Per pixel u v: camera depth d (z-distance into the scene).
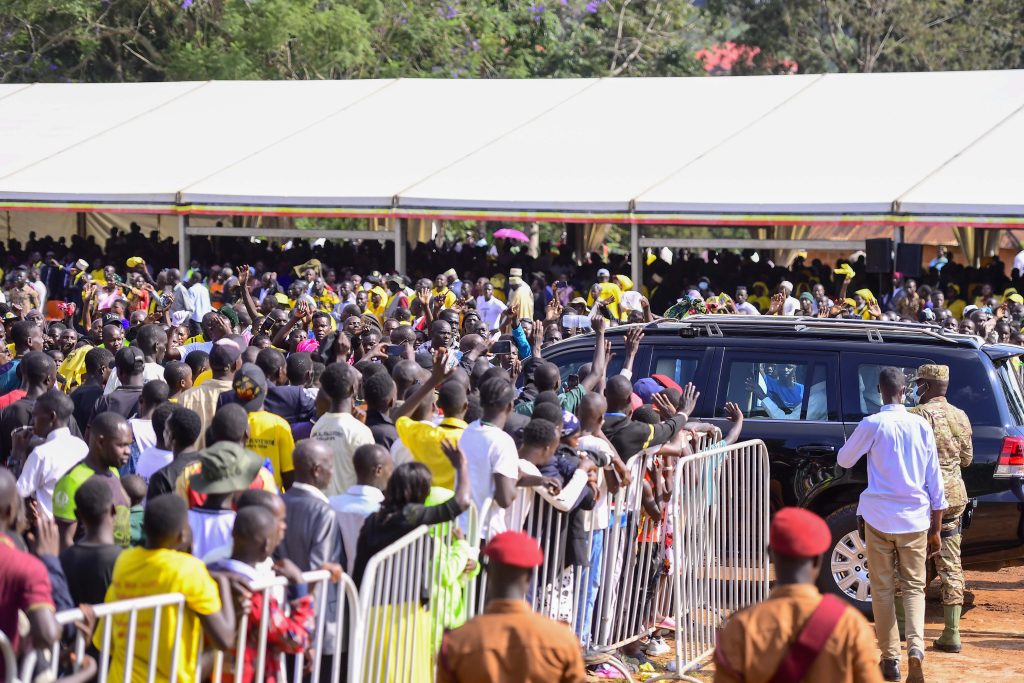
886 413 11.24
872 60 70.19
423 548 8.57
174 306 28.36
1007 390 13.21
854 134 33.78
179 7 56.16
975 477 12.77
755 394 13.69
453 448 8.63
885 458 11.12
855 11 69.38
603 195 32.41
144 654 6.78
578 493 10.02
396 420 10.74
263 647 7.04
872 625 12.77
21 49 57.81
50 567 7.21
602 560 10.84
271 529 7.20
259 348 14.85
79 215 50.88
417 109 40.06
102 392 13.34
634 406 12.32
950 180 30.17
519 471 9.88
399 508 8.40
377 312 29.02
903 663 11.78
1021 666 11.72
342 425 10.30
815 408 13.45
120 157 38.88
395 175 35.38
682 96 38.28
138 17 57.25
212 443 9.15
